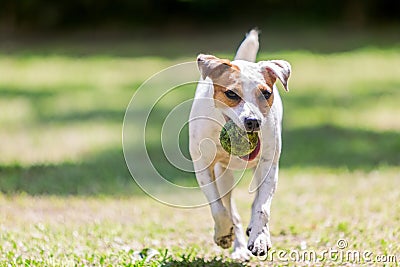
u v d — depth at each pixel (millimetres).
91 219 8781
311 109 16969
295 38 29172
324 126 15242
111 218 8844
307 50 26312
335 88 19703
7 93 19656
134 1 32406
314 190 10141
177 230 8219
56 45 29109
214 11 32406
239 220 7387
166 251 7000
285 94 18875
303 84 20375
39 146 13406
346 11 32344
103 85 20734
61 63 25031
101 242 7621
